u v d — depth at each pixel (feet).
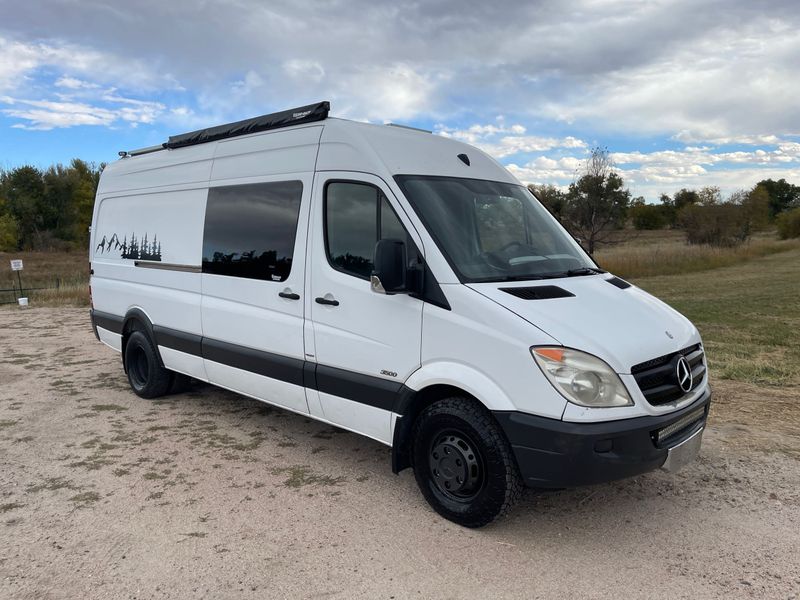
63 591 10.32
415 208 12.98
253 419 19.76
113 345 23.75
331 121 15.05
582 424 10.67
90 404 21.65
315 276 14.79
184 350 19.56
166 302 20.20
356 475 15.12
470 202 14.15
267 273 16.24
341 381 14.21
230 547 11.69
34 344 34.12
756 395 21.01
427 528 12.42
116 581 10.61
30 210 199.41
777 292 54.29
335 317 14.29
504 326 11.34
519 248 14.05
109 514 13.08
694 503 13.38
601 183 72.02
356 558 11.32
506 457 11.50
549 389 10.82
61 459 16.29
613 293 13.26
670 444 11.55
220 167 18.28
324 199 14.78
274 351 16.12
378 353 13.41
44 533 12.27
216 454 16.61
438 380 12.23
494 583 10.52
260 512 13.14
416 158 14.34
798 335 32.14
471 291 11.92
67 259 159.53
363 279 13.74
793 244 133.28
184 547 11.70
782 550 11.42
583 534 12.14
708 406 13.01
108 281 23.75
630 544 11.75
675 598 10.02
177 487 14.44
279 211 16.01
